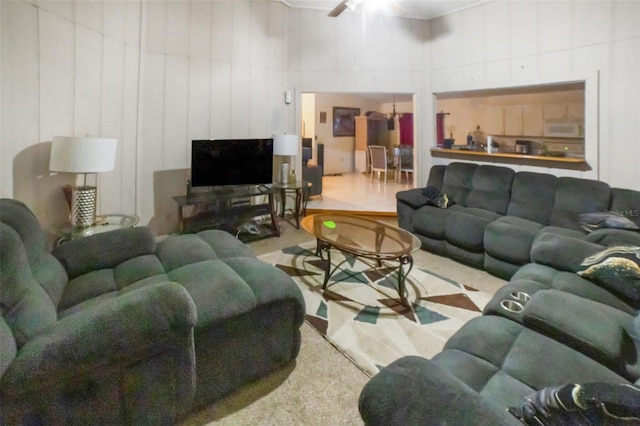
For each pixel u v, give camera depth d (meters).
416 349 2.11
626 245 2.01
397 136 9.48
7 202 1.70
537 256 2.28
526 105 5.25
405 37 4.95
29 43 2.32
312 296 2.76
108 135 3.22
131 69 3.47
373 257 2.51
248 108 4.60
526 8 3.96
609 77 3.46
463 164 4.13
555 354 1.33
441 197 3.92
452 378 0.97
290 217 5.14
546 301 1.55
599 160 3.58
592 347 1.33
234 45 4.38
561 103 4.80
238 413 1.62
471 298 2.75
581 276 2.01
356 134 9.61
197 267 2.02
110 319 1.21
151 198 3.93
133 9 3.40
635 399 0.81
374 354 2.06
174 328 1.30
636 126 3.35
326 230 3.10
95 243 2.13
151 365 1.33
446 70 4.78
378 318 2.45
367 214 5.17
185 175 4.18
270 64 4.76
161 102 3.88
